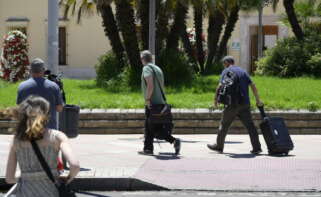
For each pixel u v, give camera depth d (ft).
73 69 323.98
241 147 111.55
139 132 133.49
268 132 100.89
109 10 190.80
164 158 97.66
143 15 182.91
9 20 324.19
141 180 82.43
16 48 227.20
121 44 191.11
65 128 85.10
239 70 100.94
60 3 229.66
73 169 42.22
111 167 89.86
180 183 82.38
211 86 173.27
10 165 43.24
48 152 42.88
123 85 175.83
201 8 211.00
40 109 43.19
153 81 98.43
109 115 133.28
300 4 265.34
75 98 154.10
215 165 92.02
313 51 201.67
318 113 133.28
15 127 43.06
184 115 132.77
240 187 80.84
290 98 150.51
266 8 328.90
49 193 42.42
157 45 183.01
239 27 329.93
